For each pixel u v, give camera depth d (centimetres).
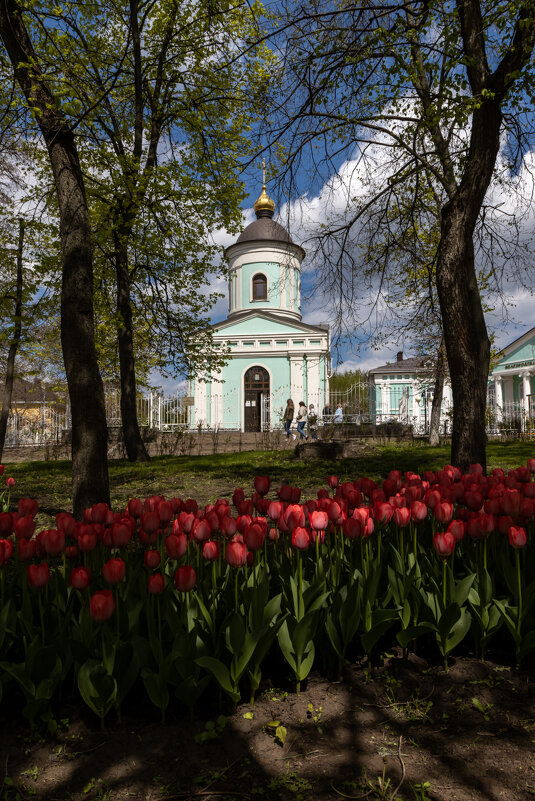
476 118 602
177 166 1212
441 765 195
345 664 264
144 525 255
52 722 212
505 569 269
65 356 511
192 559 281
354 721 221
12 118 666
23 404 3033
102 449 507
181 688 210
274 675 256
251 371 3391
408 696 237
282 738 208
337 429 2188
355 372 4303
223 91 1216
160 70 1241
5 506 461
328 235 876
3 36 532
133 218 1261
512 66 562
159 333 1500
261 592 231
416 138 757
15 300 1564
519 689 239
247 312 3428
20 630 239
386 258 916
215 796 182
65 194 528
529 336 3472
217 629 240
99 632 228
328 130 734
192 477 1052
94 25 1092
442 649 250
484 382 646
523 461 1121
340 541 293
